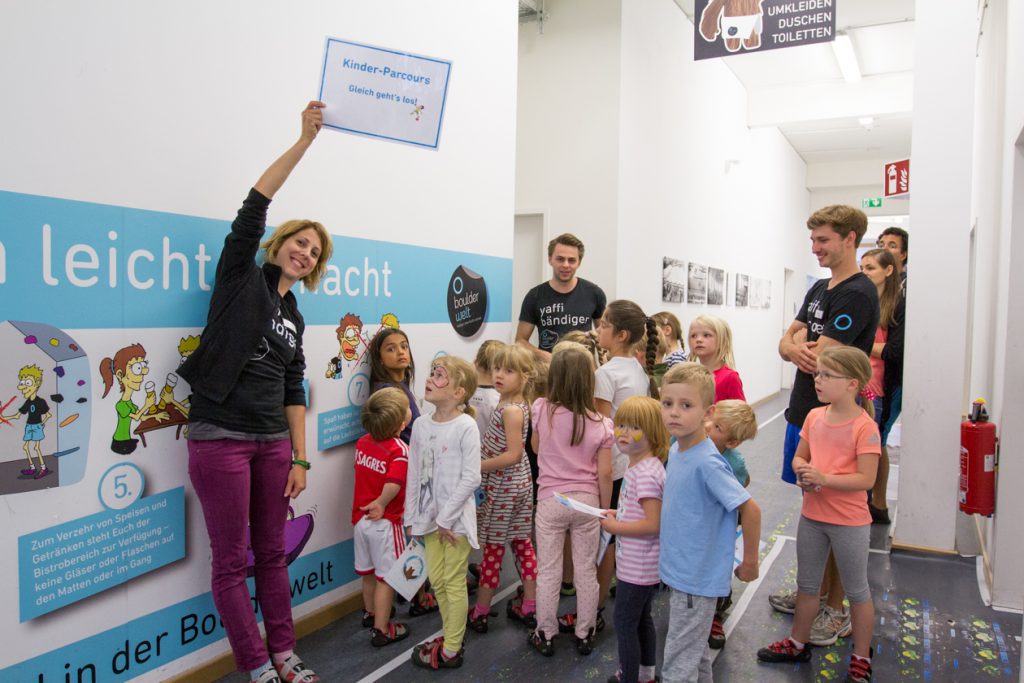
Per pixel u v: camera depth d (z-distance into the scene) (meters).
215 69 2.38
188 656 2.37
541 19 5.91
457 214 3.58
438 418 2.64
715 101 8.05
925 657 2.71
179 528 2.32
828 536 2.52
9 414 1.85
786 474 3.00
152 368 2.21
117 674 2.15
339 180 2.88
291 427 2.51
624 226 5.77
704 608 2.02
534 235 6.09
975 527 4.35
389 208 3.14
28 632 1.91
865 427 2.40
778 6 4.66
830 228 2.82
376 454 2.79
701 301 7.81
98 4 2.02
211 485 2.20
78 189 1.99
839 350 2.46
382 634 2.75
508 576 3.52
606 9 5.62
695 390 2.04
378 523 2.76
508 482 2.88
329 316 2.85
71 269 1.98
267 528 2.39
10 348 1.85
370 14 2.99
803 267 14.20
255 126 2.52
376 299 3.09
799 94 9.24
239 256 2.19
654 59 6.27
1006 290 3.31
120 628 2.15
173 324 2.27
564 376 2.60
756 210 10.19
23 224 1.87
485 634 2.87
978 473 3.28
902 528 3.98
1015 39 3.37
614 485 2.97
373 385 3.05
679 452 2.13
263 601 2.41
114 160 2.08
